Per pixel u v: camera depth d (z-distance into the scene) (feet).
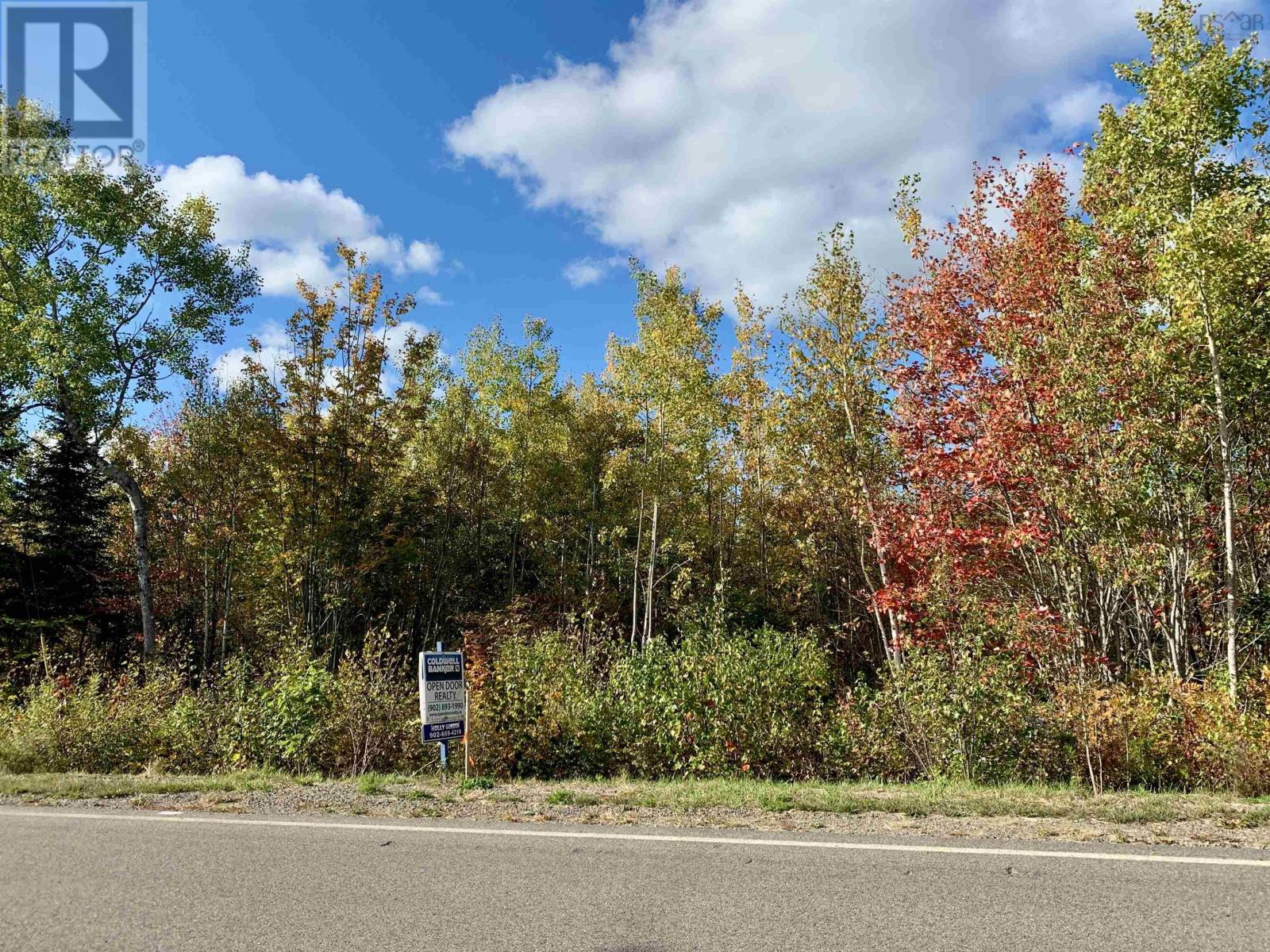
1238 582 42.75
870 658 75.20
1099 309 43.75
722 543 108.99
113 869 18.62
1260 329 40.01
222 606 103.86
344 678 40.45
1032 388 46.42
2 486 84.58
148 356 78.07
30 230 72.84
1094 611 49.03
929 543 52.60
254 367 85.30
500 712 37.45
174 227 79.66
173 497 101.35
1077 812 22.00
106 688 52.75
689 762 36.22
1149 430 40.14
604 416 112.37
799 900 15.29
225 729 39.91
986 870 16.87
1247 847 18.25
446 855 19.38
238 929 14.42
